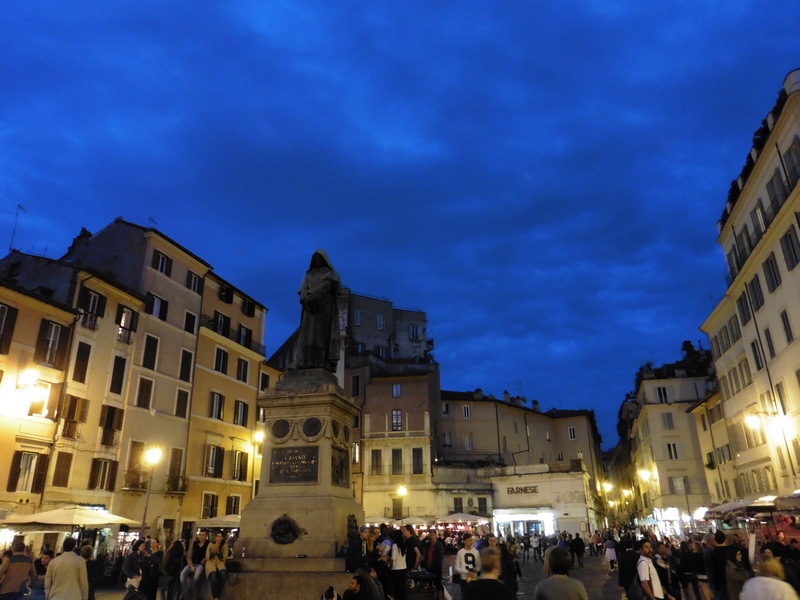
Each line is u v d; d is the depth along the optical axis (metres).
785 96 25.11
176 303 38.81
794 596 5.20
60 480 28.91
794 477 28.34
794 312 26.44
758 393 32.62
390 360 59.91
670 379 56.69
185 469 37.12
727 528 32.41
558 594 5.08
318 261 14.46
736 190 32.47
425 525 46.88
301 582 10.45
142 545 20.19
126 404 33.56
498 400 62.91
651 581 9.10
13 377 27.47
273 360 69.50
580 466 50.22
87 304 32.06
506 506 50.78
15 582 10.56
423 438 52.25
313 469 12.06
